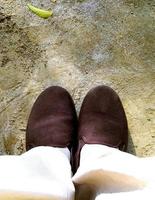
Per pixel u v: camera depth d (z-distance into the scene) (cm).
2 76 62
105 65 62
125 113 61
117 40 63
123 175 47
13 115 61
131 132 60
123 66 62
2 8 64
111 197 46
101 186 48
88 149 53
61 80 62
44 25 63
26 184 47
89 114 59
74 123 59
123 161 49
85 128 58
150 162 48
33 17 64
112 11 64
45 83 62
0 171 48
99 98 59
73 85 62
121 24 63
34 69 62
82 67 62
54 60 62
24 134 60
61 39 63
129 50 63
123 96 61
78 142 58
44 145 57
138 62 62
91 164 49
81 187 51
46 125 58
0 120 61
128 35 63
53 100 60
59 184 47
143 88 62
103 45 63
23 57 62
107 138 57
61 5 64
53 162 50
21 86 62
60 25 63
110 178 48
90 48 63
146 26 63
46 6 64
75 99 62
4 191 46
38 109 59
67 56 63
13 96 61
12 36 63
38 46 63
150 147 60
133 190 46
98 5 64
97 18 64
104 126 58
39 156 50
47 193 46
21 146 60
